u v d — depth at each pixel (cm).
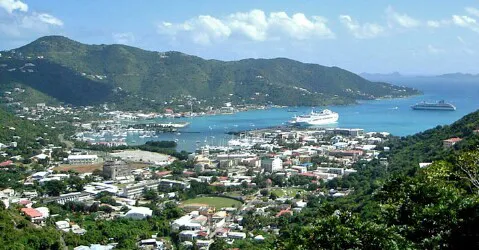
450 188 8250
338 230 7156
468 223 7406
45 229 19162
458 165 10031
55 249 17725
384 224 7612
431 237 7400
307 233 7544
